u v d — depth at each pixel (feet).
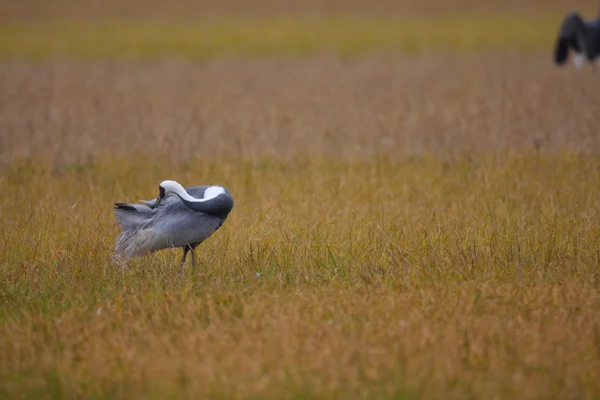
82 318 92.38
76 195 149.28
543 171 157.07
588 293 94.58
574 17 220.02
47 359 80.94
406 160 180.14
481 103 267.18
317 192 148.66
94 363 79.05
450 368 76.07
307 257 112.47
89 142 218.18
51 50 476.13
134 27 615.98
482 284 97.71
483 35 519.19
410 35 531.91
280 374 75.92
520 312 89.76
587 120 219.00
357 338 83.92
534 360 77.05
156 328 89.51
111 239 121.29
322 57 438.81
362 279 104.06
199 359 79.82
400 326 85.56
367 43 496.23
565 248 113.19
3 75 376.07
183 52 467.52
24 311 93.71
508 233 118.32
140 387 75.15
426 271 106.01
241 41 514.27
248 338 84.64
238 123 247.09
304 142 213.25
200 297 99.60
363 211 133.39
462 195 143.54
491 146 193.88
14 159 191.72
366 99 292.40
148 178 163.73
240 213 136.87
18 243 120.37
